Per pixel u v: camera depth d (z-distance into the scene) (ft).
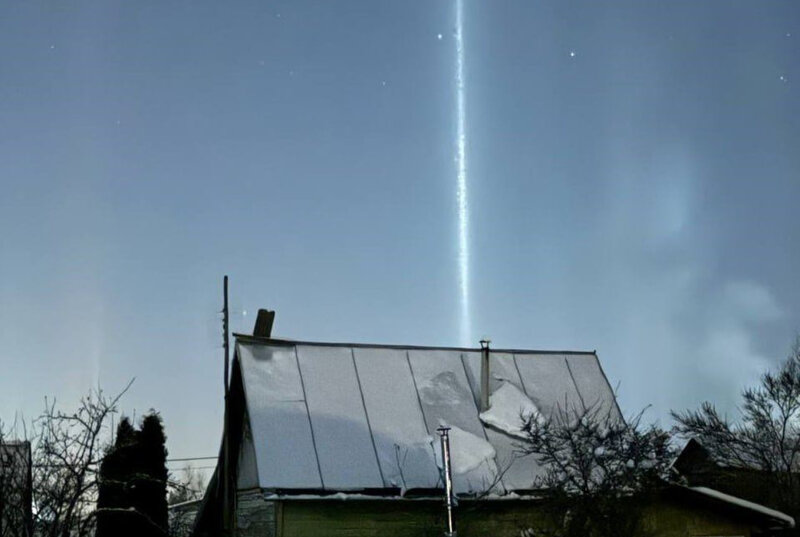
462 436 73.46
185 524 99.45
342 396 73.87
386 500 67.21
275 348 75.97
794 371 115.96
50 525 63.52
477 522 69.62
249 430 72.69
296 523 66.08
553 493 67.15
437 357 79.61
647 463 70.23
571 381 81.25
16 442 66.13
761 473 104.06
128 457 79.20
